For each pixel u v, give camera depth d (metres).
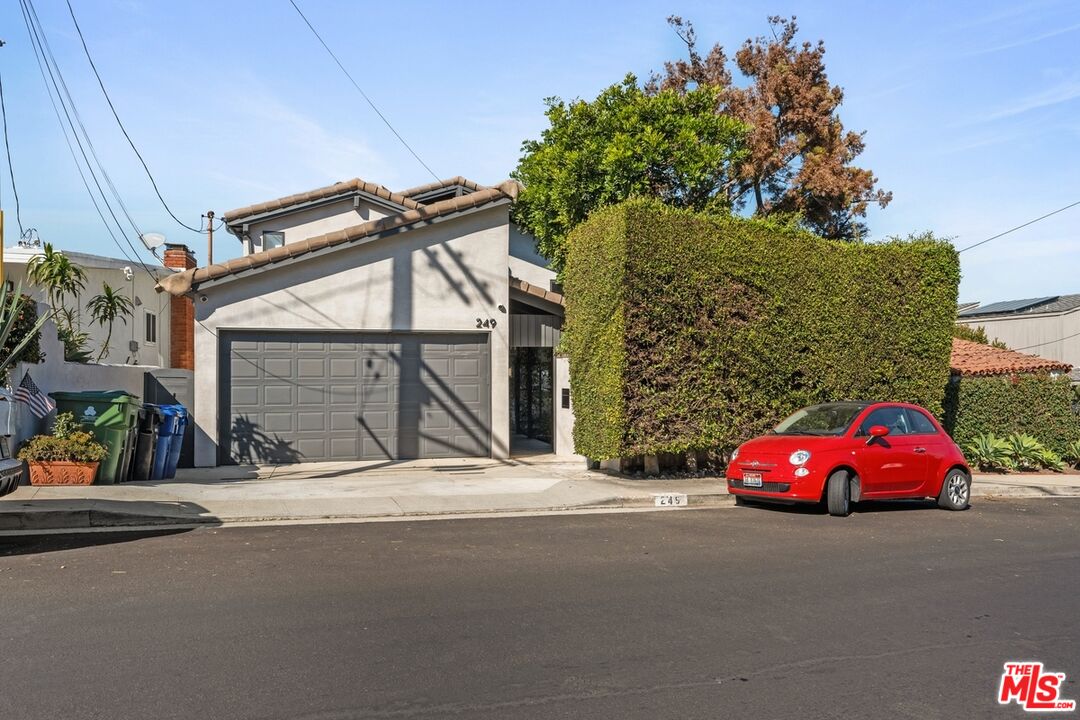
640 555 8.33
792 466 11.13
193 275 14.49
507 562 7.92
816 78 29.05
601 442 13.90
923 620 6.18
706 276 13.85
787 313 14.57
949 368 16.73
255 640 5.48
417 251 15.86
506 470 14.83
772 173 27.94
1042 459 18.36
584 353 14.59
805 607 6.47
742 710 4.46
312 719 4.25
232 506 10.64
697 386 13.89
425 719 4.27
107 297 18.42
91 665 4.98
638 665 5.12
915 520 11.07
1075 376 34.41
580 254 14.77
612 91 17.16
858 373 15.23
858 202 28.48
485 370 16.38
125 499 10.53
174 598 6.47
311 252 15.15
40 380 12.26
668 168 16.77
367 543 8.78
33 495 10.59
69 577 7.12
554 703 4.50
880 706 4.55
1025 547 9.20
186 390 15.24
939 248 16.08
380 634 5.64
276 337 15.34
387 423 15.90
